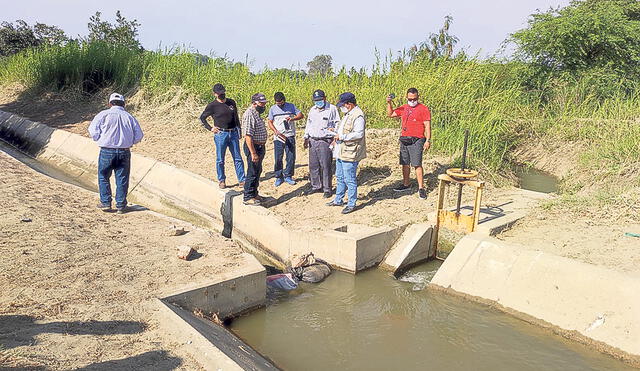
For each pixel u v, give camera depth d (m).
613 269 5.68
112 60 19.56
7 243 6.21
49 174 13.17
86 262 5.93
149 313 4.89
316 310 6.19
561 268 5.88
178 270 5.93
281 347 5.37
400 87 13.48
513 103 14.58
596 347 5.23
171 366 4.02
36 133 15.97
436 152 10.89
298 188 9.70
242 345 5.16
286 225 7.80
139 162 11.80
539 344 5.36
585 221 7.44
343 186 8.59
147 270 5.86
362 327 5.78
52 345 4.14
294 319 5.96
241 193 9.09
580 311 5.52
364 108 13.51
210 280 5.71
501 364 5.03
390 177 9.81
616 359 5.04
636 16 22.98
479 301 6.28
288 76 16.16
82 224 7.21
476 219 7.24
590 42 17.52
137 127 7.88
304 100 14.77
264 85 15.76
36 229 6.78
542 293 5.87
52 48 21.17
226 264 6.18
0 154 11.77
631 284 5.38
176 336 4.49
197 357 4.18
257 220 8.29
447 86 13.04
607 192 8.49
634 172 9.38
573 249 6.54
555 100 15.85
